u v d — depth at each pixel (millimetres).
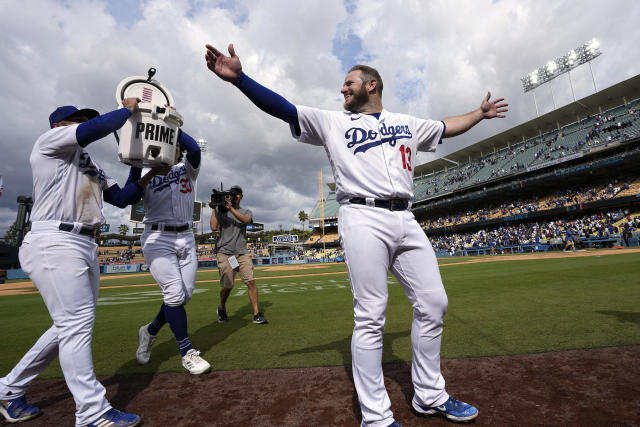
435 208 43469
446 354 2330
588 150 27234
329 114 1652
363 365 1418
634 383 1717
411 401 1711
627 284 5191
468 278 7809
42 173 1644
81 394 1547
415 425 1479
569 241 21562
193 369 2201
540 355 2205
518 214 31203
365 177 1532
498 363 2111
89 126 1598
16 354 2877
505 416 1479
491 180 35938
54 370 2414
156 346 2992
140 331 2531
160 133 1928
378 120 1648
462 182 40938
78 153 1746
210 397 1846
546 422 1410
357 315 1475
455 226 37562
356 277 1468
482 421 1451
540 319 3211
